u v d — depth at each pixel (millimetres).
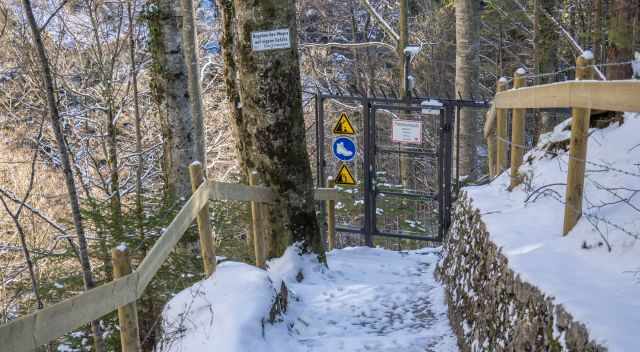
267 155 6578
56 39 11992
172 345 4328
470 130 13133
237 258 7820
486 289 4305
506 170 6484
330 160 18938
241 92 6641
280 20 6297
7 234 12055
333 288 6375
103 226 6793
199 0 17203
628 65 5527
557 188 4805
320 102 9617
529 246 3885
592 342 2520
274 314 4840
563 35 13805
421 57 21344
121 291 3449
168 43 8516
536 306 3178
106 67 11703
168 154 8836
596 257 3404
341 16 23797
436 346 4832
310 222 6879
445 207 9461
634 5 5395
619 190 3998
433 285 6594
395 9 23641
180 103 8711
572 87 3721
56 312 2787
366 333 5219
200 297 4789
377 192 9766
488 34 20922
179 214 4449
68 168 5730
